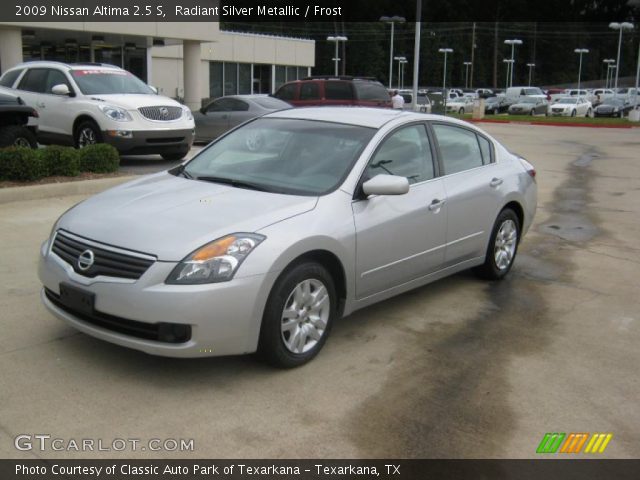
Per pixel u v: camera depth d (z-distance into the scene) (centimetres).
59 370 420
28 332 475
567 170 1548
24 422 360
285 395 402
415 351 477
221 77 3672
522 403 407
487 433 372
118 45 2612
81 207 469
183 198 459
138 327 391
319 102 1892
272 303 410
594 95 6184
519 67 11881
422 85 10944
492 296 609
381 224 482
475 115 3994
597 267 722
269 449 347
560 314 569
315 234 428
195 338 385
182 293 380
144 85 1341
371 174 491
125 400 388
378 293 500
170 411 378
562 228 920
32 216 814
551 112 4456
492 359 470
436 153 564
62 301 420
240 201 449
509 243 659
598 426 384
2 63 1903
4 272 603
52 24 1933
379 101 1898
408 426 375
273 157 518
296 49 3991
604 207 1079
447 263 570
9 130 1073
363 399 402
